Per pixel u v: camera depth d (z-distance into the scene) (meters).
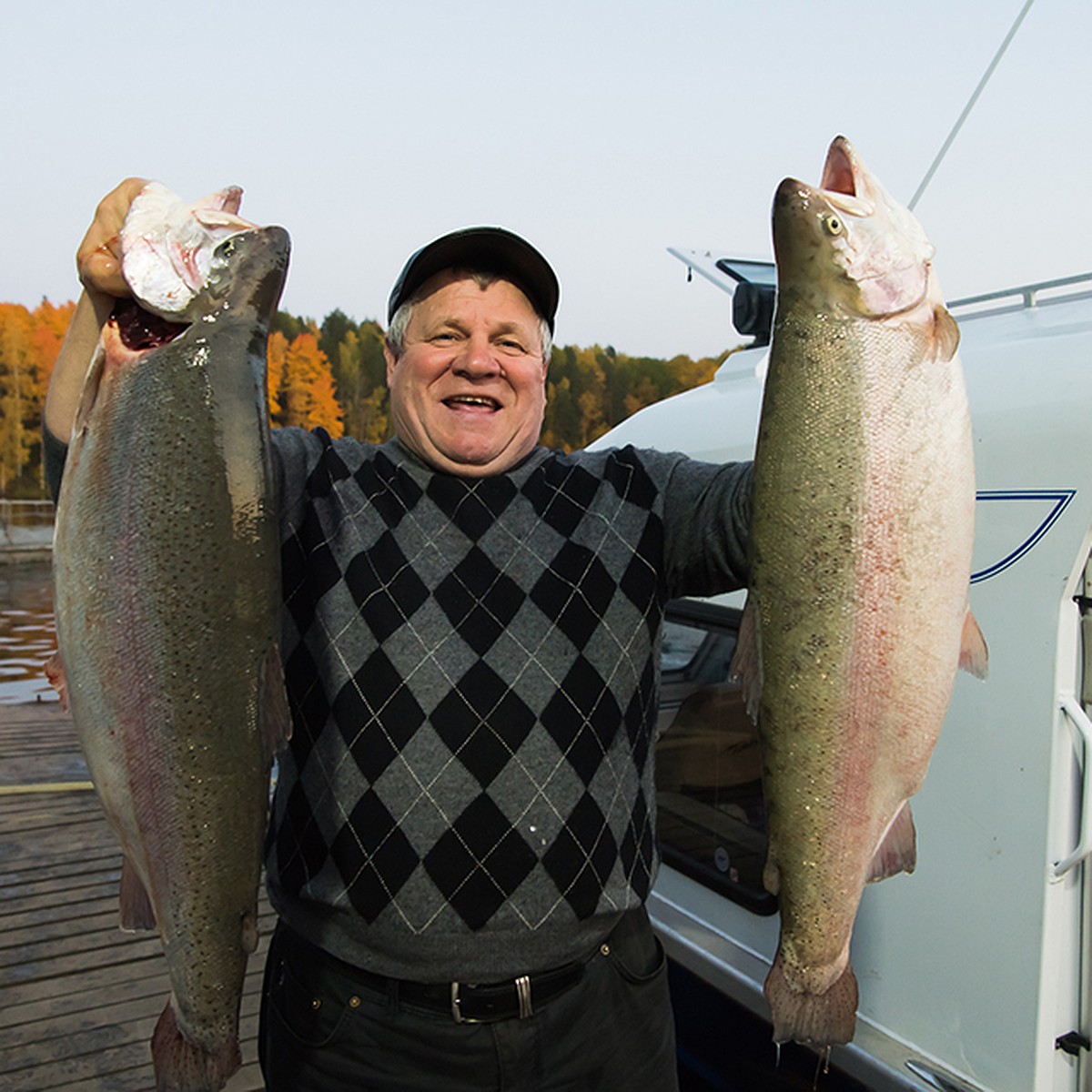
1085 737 2.20
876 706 1.96
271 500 1.97
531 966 1.98
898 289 1.98
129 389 1.89
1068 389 2.37
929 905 2.51
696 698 3.47
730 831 3.23
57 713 9.70
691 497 2.27
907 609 1.95
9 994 4.31
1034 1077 2.27
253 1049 3.91
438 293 2.30
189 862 1.89
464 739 1.99
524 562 2.15
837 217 1.97
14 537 29.31
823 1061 2.80
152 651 1.86
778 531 1.98
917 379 1.96
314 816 2.02
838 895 1.98
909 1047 2.54
